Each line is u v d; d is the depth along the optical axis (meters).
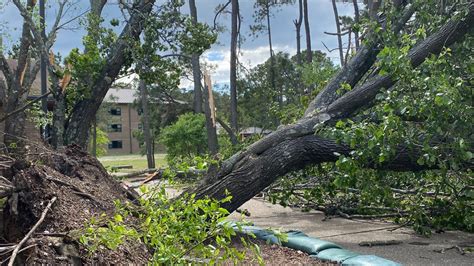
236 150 9.62
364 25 7.71
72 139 9.44
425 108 6.13
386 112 6.47
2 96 9.44
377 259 5.09
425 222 7.57
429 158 6.14
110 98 41.53
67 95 9.30
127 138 59.22
